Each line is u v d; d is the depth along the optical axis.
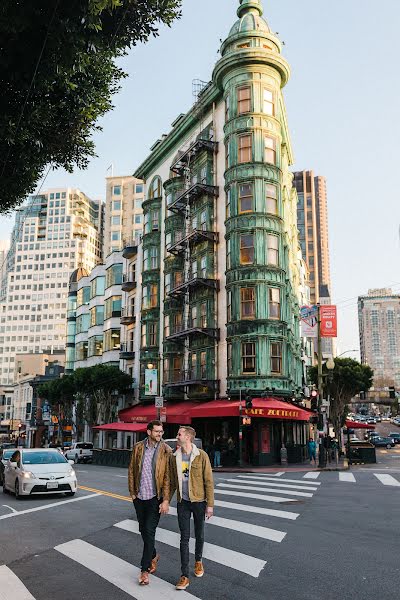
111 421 49.84
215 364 35.41
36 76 7.17
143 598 5.97
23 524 11.20
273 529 9.94
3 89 7.57
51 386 61.09
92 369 49.72
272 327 33.12
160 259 45.41
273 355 33.06
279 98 37.41
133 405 43.78
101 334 57.25
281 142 36.97
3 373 168.12
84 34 7.20
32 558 8.05
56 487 15.48
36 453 16.89
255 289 33.47
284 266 35.25
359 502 13.52
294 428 37.69
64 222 175.75
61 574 7.05
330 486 17.77
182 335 37.97
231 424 34.41
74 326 69.19
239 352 33.06
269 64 36.25
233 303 33.91
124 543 8.98
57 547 8.78
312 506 12.91
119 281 54.31
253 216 34.25
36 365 107.69
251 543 8.75
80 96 8.11
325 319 30.98
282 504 13.40
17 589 6.36
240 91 36.25
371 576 6.77
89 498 15.48
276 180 35.50
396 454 49.34
